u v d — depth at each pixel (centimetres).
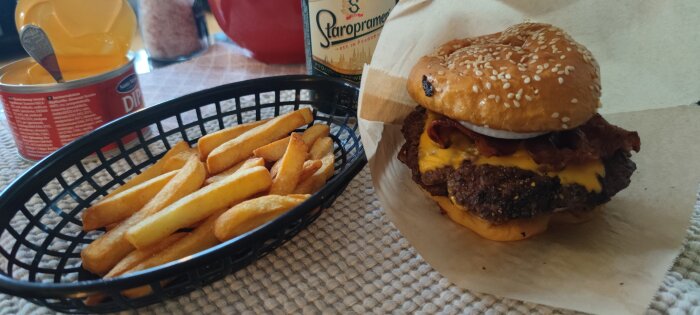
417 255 20
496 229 21
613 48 26
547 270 19
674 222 21
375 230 22
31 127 25
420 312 18
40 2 27
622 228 21
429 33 25
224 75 38
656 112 26
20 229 21
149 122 24
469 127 21
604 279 18
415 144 23
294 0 35
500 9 26
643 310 17
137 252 18
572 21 26
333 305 18
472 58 22
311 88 27
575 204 20
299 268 20
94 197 22
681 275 19
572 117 20
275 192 21
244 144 23
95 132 22
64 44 27
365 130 23
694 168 23
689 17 23
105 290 14
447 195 22
